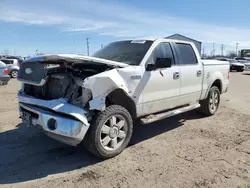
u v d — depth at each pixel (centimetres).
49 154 409
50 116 351
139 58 447
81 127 347
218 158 401
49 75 388
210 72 627
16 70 1923
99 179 333
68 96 368
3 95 952
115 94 408
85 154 410
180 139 486
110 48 520
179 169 362
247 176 345
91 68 414
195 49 585
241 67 3105
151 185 319
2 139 470
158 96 467
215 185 321
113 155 396
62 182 324
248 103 853
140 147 442
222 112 710
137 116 441
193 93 566
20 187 312
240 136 507
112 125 387
